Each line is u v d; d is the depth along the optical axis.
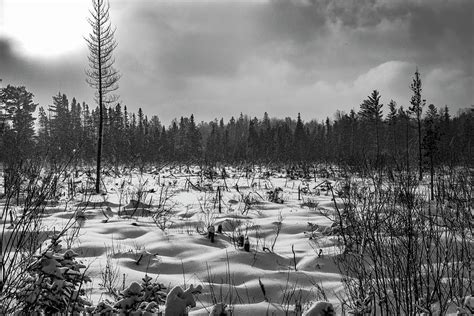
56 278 2.84
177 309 2.76
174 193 13.03
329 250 5.75
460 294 3.49
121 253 5.64
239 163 34.38
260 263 5.40
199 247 6.10
